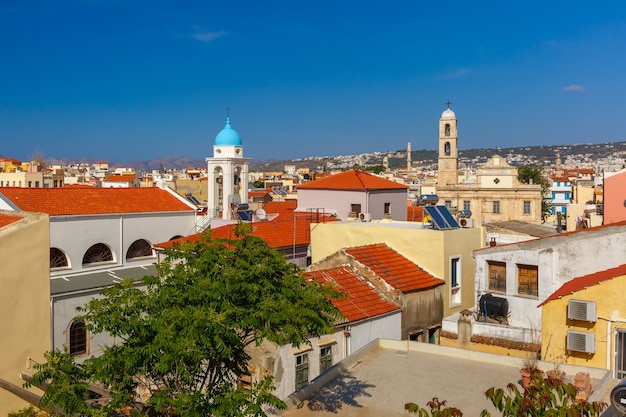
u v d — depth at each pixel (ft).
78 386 47.09
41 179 380.17
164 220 160.15
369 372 64.49
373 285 91.50
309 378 75.41
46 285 59.26
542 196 358.02
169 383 53.78
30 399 56.65
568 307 63.62
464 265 102.27
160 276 55.47
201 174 652.07
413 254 100.53
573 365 60.39
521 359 64.80
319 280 87.81
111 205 150.30
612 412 42.91
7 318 55.77
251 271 52.60
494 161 335.88
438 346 69.97
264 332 50.08
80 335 120.16
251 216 164.55
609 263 74.84
